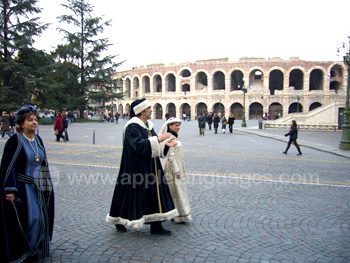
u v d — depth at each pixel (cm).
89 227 452
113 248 380
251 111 5956
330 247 388
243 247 385
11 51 3369
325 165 1030
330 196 636
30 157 328
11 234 306
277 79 6206
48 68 3644
